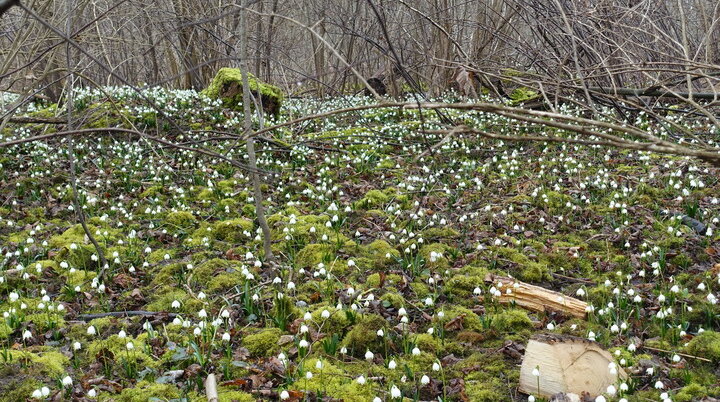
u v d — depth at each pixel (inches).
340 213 335.9
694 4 578.6
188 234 311.7
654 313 221.9
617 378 174.1
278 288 245.4
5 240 299.1
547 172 399.5
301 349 194.4
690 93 288.5
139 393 174.9
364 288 242.5
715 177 363.9
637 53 527.2
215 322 205.3
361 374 187.5
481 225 312.5
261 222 262.1
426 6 716.0
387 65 687.1
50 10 348.2
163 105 530.0
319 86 732.0
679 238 279.6
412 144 468.1
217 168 422.0
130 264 272.1
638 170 390.0
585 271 263.9
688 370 184.1
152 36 710.5
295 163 434.9
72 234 300.7
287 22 797.2
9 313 218.7
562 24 522.6
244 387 181.2
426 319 221.1
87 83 737.0
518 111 148.2
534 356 177.2
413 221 310.0
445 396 173.2
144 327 208.8
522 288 232.2
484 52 698.2
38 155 425.4
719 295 230.7
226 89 562.3
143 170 414.3
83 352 201.0
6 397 172.2
